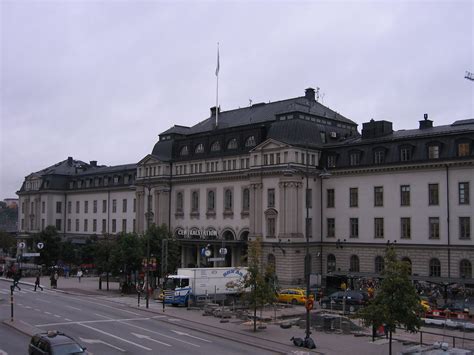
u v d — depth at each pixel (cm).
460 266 6775
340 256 7956
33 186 14562
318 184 8244
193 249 9569
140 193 10400
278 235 7956
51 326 4628
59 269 10612
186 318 5269
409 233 7256
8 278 10031
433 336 4366
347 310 5703
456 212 6825
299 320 4844
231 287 6456
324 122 8706
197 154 9575
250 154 8456
